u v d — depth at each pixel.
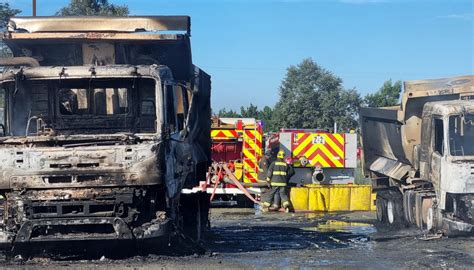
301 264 9.87
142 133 9.97
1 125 10.15
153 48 11.30
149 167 9.48
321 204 19.88
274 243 12.84
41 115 10.28
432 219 13.20
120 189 9.48
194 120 12.25
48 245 9.71
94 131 10.31
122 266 9.38
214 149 22.64
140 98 10.28
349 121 74.88
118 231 9.41
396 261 10.21
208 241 13.16
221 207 21.47
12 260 9.83
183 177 11.05
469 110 12.91
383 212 16.70
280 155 19.55
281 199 19.58
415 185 14.69
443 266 9.72
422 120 14.21
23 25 11.05
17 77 10.03
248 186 19.64
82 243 9.63
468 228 12.44
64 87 10.27
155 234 9.48
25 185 9.48
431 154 13.56
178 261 9.93
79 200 9.46
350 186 20.00
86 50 11.19
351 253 11.19
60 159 9.45
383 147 16.75
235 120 25.33
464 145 12.91
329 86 79.25
